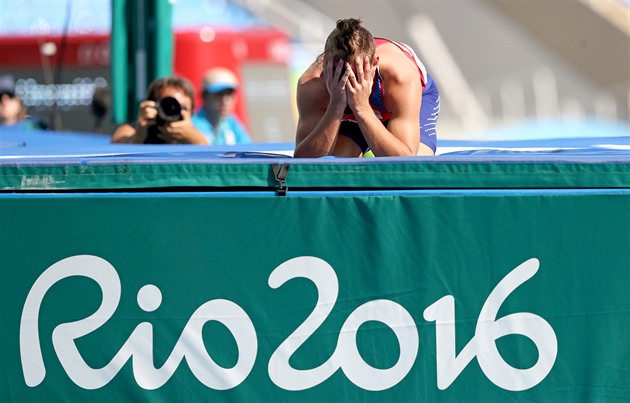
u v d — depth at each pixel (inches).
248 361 400.2
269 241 400.5
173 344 400.2
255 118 1432.1
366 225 400.2
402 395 400.8
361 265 400.2
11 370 400.2
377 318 400.5
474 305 402.0
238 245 400.5
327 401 400.2
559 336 404.8
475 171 404.8
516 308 403.5
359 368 400.2
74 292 400.2
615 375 405.4
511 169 404.2
